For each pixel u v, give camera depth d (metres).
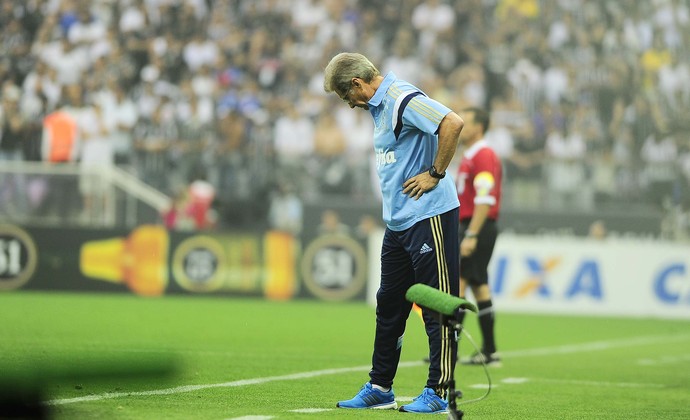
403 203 19.78
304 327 44.72
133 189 63.97
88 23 77.94
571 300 63.31
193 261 63.53
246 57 79.31
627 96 81.62
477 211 31.55
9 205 62.03
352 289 64.12
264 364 29.05
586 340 44.75
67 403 18.03
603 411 21.58
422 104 19.41
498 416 20.00
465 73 81.12
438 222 19.59
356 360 31.62
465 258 32.31
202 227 66.19
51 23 77.19
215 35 80.19
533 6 85.81
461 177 32.47
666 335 49.09
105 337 35.47
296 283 64.12
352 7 84.31
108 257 62.72
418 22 84.38
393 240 19.98
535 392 25.09
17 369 22.02
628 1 86.44
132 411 17.50
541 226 67.31
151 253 63.12
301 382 24.69
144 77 76.94
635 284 63.44
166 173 68.12
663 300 63.38
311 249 64.25
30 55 75.56
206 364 28.14
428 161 19.81
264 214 68.31
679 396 25.30
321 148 73.69
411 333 44.84
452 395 16.92
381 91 19.86
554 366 32.84
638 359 36.41
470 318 56.38
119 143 70.44
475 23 85.00
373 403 19.86
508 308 63.06
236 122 70.12
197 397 20.36
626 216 67.50
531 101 79.81
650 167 70.12
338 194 69.31
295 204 68.50
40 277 62.16
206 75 76.50
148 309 51.19
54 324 40.06
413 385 25.48
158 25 79.56
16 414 13.28
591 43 84.25
